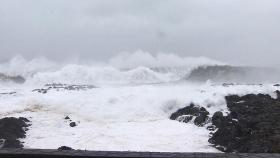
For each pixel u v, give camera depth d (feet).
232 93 93.04
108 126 83.10
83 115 91.09
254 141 66.13
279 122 72.79
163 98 97.60
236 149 65.82
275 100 86.48
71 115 90.63
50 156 24.21
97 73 186.19
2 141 68.95
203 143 70.54
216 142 69.82
